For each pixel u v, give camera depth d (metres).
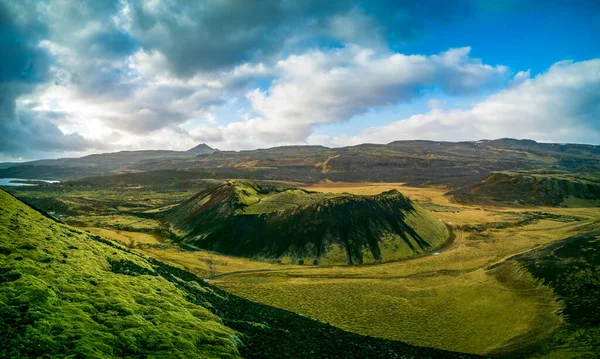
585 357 52.44
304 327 57.22
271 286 101.94
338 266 129.88
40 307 32.81
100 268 50.97
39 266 42.41
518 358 55.78
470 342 64.94
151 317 38.41
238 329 44.31
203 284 72.94
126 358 29.20
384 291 97.38
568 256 97.81
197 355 32.09
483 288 94.50
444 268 120.00
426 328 72.06
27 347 26.48
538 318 71.31
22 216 60.97
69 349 27.83
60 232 61.22
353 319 76.81
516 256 114.50
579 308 71.31
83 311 34.97
